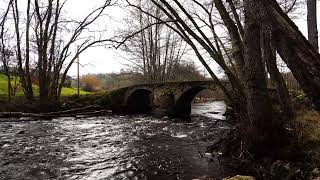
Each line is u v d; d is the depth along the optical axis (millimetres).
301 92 13977
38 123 18109
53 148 10797
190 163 8711
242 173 7293
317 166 5480
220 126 17344
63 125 17547
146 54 37844
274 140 6969
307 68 2432
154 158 9461
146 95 30938
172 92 25828
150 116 25141
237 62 7910
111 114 26484
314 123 7984
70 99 27297
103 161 9078
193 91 26594
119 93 29062
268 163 6641
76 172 7867
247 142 7531
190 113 28531
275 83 8844
